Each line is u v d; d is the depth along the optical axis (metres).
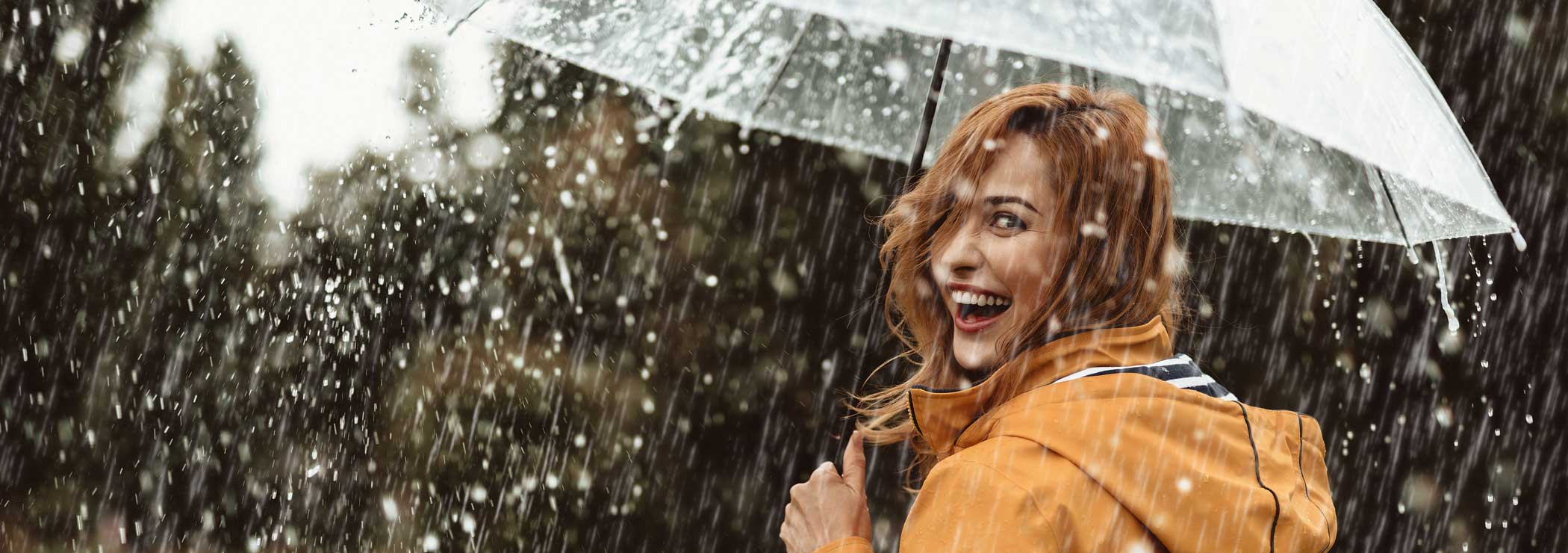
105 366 6.69
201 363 6.55
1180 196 2.31
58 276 6.80
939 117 2.53
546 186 6.17
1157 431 1.36
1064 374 1.48
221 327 6.58
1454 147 1.82
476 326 6.18
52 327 6.73
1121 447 1.33
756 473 6.00
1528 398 5.50
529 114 6.19
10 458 6.50
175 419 6.50
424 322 6.25
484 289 6.19
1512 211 5.25
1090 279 1.52
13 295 6.75
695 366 6.09
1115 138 1.55
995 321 1.61
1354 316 5.41
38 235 6.81
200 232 6.74
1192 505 1.31
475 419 6.09
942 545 1.33
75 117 6.89
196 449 6.43
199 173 6.78
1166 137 2.31
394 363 6.26
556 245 6.11
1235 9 1.58
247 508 6.25
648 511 5.96
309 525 6.14
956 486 1.35
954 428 1.58
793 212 6.00
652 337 6.11
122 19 6.90
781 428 6.01
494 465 6.03
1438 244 2.11
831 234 5.98
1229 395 1.53
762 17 2.60
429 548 5.96
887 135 2.55
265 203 6.66
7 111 6.81
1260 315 5.39
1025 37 1.48
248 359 6.52
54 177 6.84
